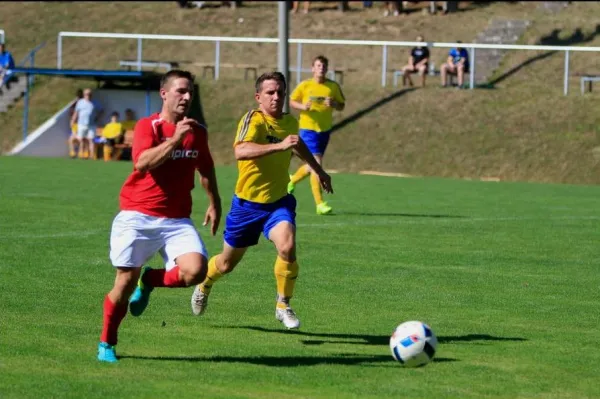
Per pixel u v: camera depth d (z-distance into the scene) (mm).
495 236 24547
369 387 10680
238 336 13211
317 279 17922
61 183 37156
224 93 60688
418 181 45281
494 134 52500
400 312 15102
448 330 13867
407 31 71812
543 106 54031
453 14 74188
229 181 41250
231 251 13898
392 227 26000
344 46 70438
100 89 61156
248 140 13391
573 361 12102
